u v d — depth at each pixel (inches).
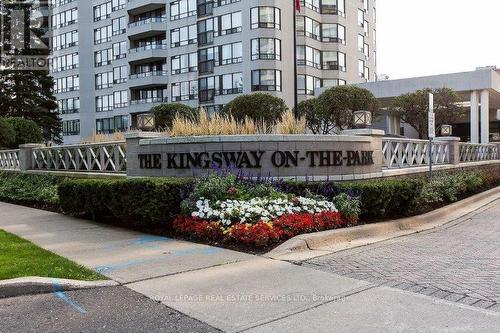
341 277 232.4
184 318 182.5
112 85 2272.4
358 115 463.8
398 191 394.9
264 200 340.8
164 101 2006.6
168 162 429.1
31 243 314.0
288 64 1679.4
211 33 1756.9
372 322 175.6
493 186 749.3
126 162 478.0
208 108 1749.5
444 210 465.4
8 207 548.1
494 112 1851.6
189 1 1845.5
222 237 311.0
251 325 175.0
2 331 172.4
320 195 371.6
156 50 1956.2
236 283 223.1
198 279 229.8
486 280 226.5
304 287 216.8
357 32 1978.3
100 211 407.5
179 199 355.3
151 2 1959.9
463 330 167.0
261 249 289.9
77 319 182.7
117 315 186.1
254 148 400.2
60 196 454.0
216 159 406.9
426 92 1133.7
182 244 310.5
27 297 208.2
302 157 403.9
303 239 298.4
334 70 1823.3
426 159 627.5
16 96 1752.0
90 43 2385.6
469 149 829.8
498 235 352.8
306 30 1731.1
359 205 368.2
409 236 348.8
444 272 241.6
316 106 1066.7
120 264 257.1
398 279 228.8
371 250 295.0
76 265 250.1
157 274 237.9
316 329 170.6
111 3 2245.3
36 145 752.3
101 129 2335.1
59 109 2500.0
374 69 2233.0
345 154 421.4
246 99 1048.8
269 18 1620.3
